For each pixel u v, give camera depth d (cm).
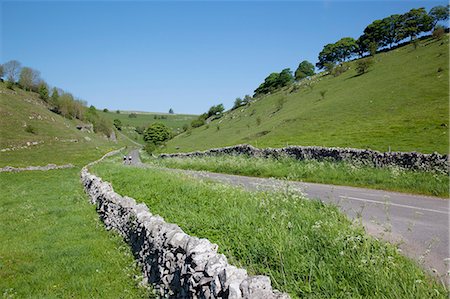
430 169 1587
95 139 11525
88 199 1734
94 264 811
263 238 657
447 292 441
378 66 8512
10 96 10250
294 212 849
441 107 3856
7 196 2045
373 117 4519
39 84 13050
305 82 10725
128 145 14862
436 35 8956
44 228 1184
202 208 1018
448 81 5022
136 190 1528
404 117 3922
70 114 12781
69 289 690
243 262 607
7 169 3866
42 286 714
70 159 6119
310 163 2231
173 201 1191
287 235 657
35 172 3756
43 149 7050
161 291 616
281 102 8650
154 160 5709
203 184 1449
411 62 7425
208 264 486
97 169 3069
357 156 2059
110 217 1152
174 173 2097
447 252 648
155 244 688
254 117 9206
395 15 11862
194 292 488
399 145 2780
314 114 5981
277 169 2261
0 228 1223
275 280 516
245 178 2092
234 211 903
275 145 4228
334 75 9788
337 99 6612
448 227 825
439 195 1273
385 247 592
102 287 689
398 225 853
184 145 8738
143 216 848
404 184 1445
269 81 13312
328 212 869
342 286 471
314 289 480
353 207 1090
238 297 391
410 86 5484
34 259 880
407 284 458
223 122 10738
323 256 565
